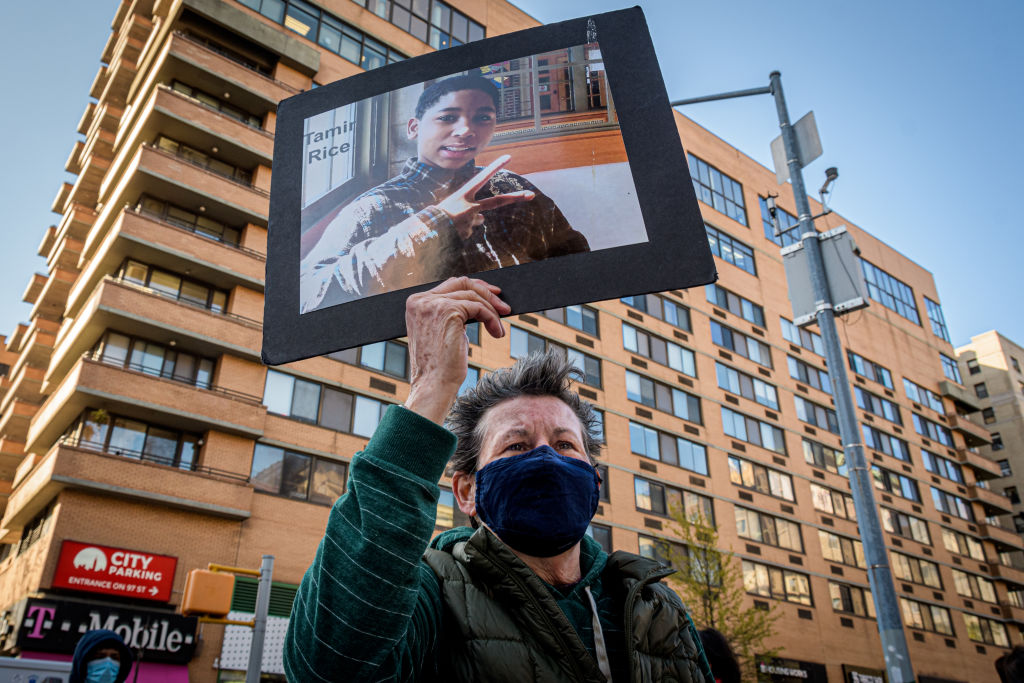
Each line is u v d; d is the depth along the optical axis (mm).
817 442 33906
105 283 17469
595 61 1845
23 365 26547
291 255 1748
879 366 40594
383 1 27438
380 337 1587
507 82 1855
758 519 29500
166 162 19641
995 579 38750
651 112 1766
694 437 28719
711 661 3742
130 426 17391
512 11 31391
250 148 21453
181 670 15523
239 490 17484
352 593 1153
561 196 1691
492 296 1564
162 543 16438
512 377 1831
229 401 18141
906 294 46219
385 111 1879
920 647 32531
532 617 1427
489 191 1725
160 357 18438
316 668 1145
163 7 23875
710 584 22859
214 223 20969
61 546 15328
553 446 1688
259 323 19797
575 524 1507
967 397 44875
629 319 29125
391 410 1338
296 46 23891
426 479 1278
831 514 32469
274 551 17734
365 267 1686
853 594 31078
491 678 1348
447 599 1470
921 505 37406
